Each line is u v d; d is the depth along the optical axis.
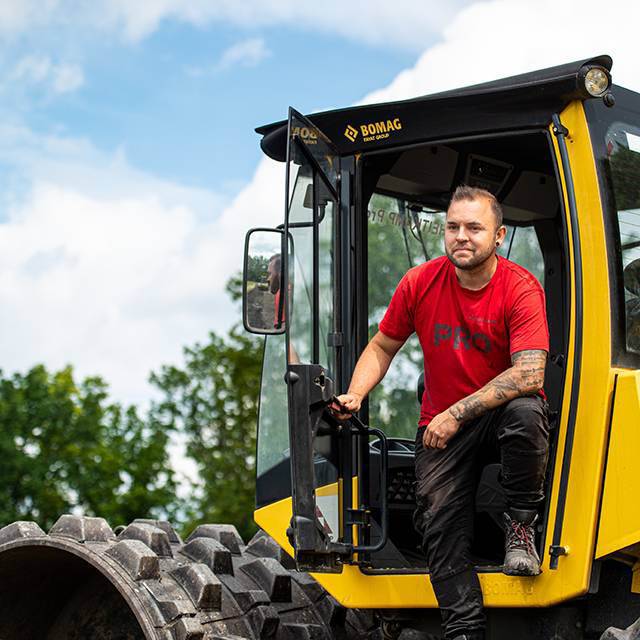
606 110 5.02
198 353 42.41
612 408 4.70
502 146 6.06
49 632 5.83
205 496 39.06
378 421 6.14
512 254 6.66
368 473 5.27
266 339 5.79
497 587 4.88
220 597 5.27
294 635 5.61
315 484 4.96
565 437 4.79
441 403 5.08
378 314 6.17
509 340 4.96
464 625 4.86
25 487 39.81
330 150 5.46
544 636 4.89
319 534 4.90
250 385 41.38
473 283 4.99
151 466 40.91
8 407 41.41
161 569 5.34
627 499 4.60
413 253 6.31
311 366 4.88
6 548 5.45
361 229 5.47
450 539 4.94
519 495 4.77
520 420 4.74
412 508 5.88
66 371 43.69
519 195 6.37
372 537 5.39
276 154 5.92
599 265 4.82
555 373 5.85
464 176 6.20
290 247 4.98
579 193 4.91
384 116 5.39
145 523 5.81
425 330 5.12
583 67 4.89
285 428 5.59
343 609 6.03
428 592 5.09
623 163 5.00
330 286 5.36
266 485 5.64
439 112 5.27
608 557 4.68
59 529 5.43
